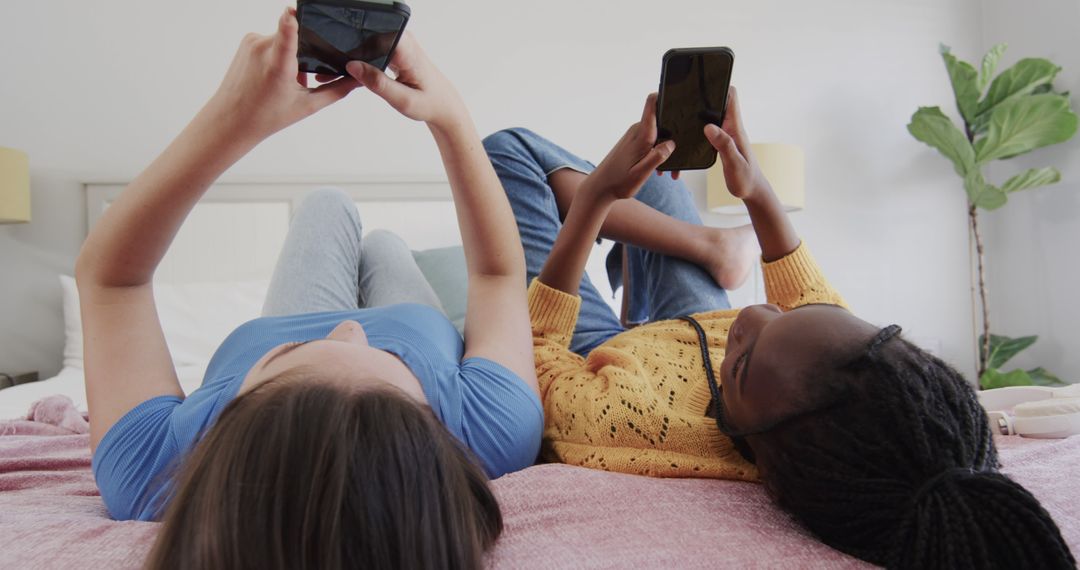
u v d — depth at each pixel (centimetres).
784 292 91
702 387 71
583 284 118
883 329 50
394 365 58
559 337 90
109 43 255
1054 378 273
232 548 37
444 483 42
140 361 64
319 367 49
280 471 38
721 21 297
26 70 251
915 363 47
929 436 44
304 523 37
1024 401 98
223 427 42
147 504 57
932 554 41
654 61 293
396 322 71
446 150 69
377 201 267
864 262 304
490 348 70
